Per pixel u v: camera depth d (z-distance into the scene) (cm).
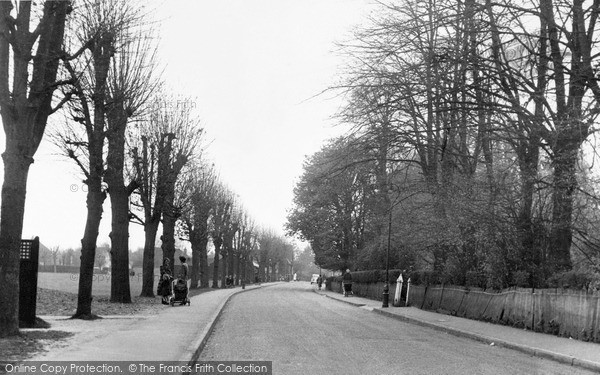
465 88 1945
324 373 1023
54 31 1408
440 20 1884
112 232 2734
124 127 2545
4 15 1206
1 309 1207
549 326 1727
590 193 1772
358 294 4975
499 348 1499
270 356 1218
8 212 1210
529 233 2023
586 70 1891
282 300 3838
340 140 2527
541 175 1944
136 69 2170
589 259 1820
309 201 6053
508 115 2033
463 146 2708
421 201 2933
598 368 1147
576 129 1788
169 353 1120
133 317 1914
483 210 2069
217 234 6278
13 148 1223
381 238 3819
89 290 1812
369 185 3014
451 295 2564
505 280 2095
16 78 1231
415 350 1389
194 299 3375
